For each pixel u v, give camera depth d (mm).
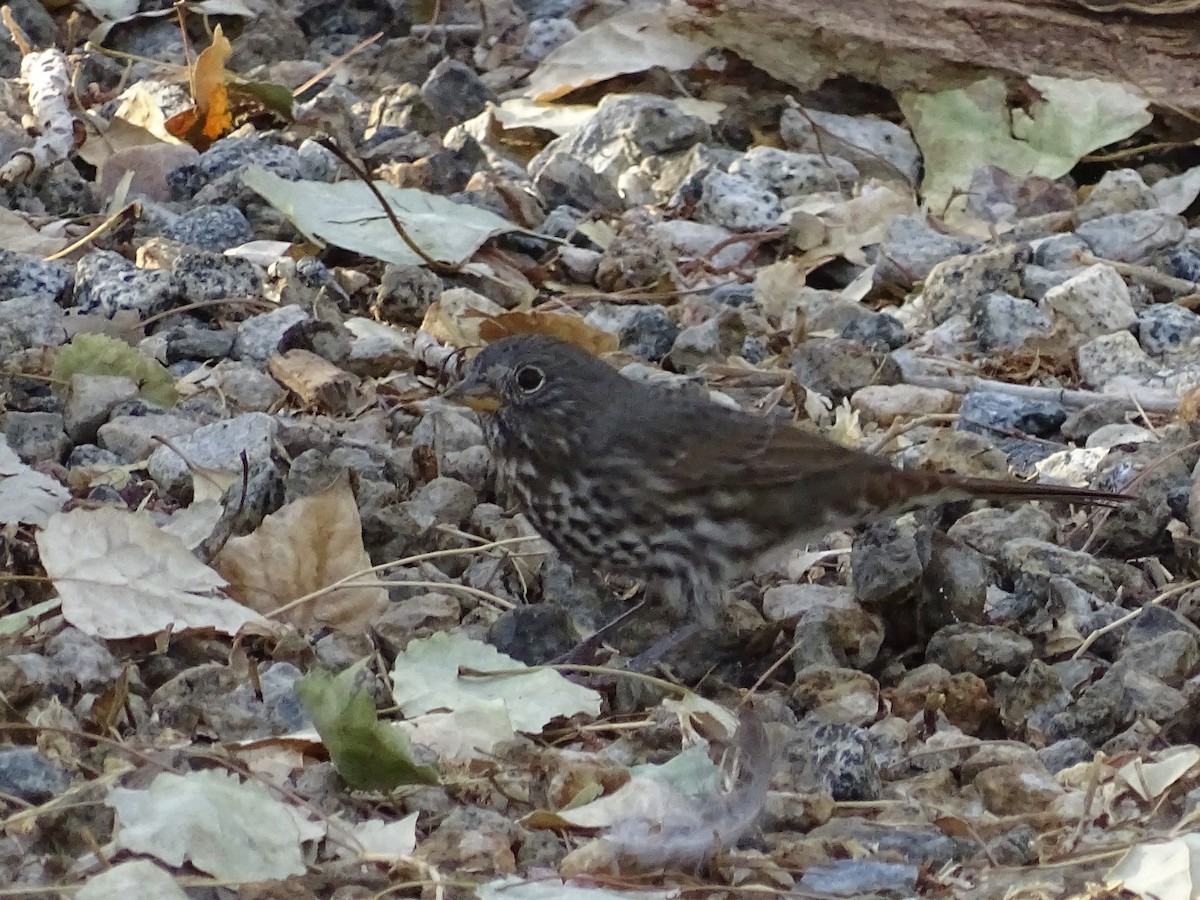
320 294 12898
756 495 9602
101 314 12297
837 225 14719
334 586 9305
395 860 7191
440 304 12664
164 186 14516
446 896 7246
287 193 13758
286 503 10164
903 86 16469
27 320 11875
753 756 8008
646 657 9625
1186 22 16078
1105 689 9172
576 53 16922
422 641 8891
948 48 16266
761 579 10609
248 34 17203
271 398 11664
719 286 14078
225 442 10570
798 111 16203
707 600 9742
